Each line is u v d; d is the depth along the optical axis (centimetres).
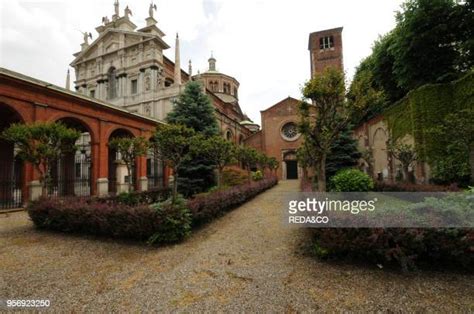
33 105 1220
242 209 1030
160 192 1339
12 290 384
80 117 1466
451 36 1564
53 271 452
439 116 1330
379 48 2148
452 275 391
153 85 2902
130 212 615
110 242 617
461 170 1113
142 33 2986
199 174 1611
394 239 407
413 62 1688
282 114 3566
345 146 1756
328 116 782
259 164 2808
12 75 1119
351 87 752
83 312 324
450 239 389
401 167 1641
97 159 1562
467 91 1230
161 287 387
